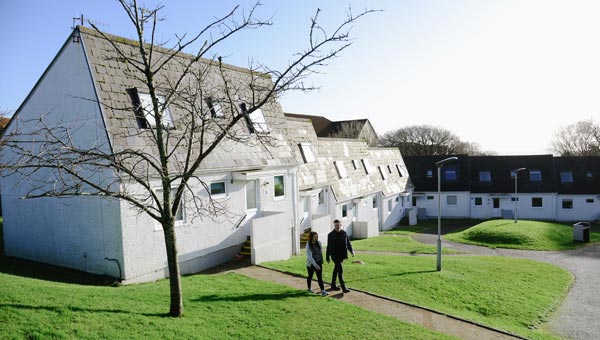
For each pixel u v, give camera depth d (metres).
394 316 10.33
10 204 15.91
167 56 14.04
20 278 10.06
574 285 16.88
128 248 11.69
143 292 9.92
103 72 12.03
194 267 13.77
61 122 13.12
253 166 15.90
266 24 8.32
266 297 10.59
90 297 8.74
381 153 40.16
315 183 24.17
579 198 42.31
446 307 11.87
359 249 22.64
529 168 45.00
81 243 12.89
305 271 14.00
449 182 46.28
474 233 29.41
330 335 8.44
